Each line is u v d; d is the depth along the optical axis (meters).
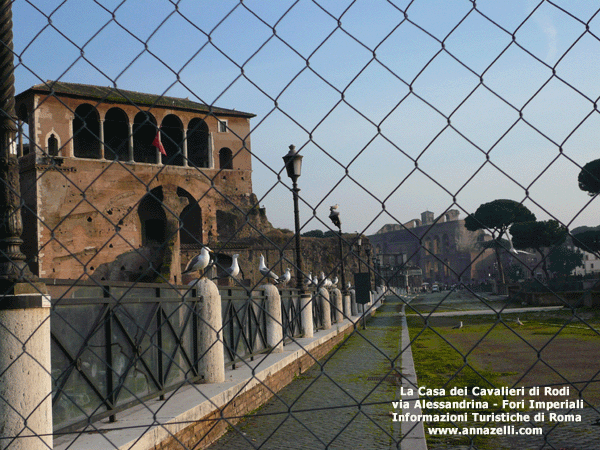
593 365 10.60
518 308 33.03
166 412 5.33
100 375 5.27
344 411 7.20
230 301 9.03
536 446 5.24
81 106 47.16
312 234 76.31
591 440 5.36
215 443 5.84
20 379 3.05
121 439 4.29
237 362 9.13
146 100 51.03
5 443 3.03
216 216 56.84
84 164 46.75
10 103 2.90
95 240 46.69
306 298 14.70
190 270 7.39
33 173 44.03
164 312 6.66
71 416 4.79
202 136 56.00
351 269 69.56
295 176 6.25
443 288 93.31
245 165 57.34
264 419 6.96
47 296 3.18
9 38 2.86
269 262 58.81
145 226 50.41
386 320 28.25
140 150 52.09
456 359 12.30
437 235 110.00
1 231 2.99
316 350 12.80
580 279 29.20
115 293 5.56
